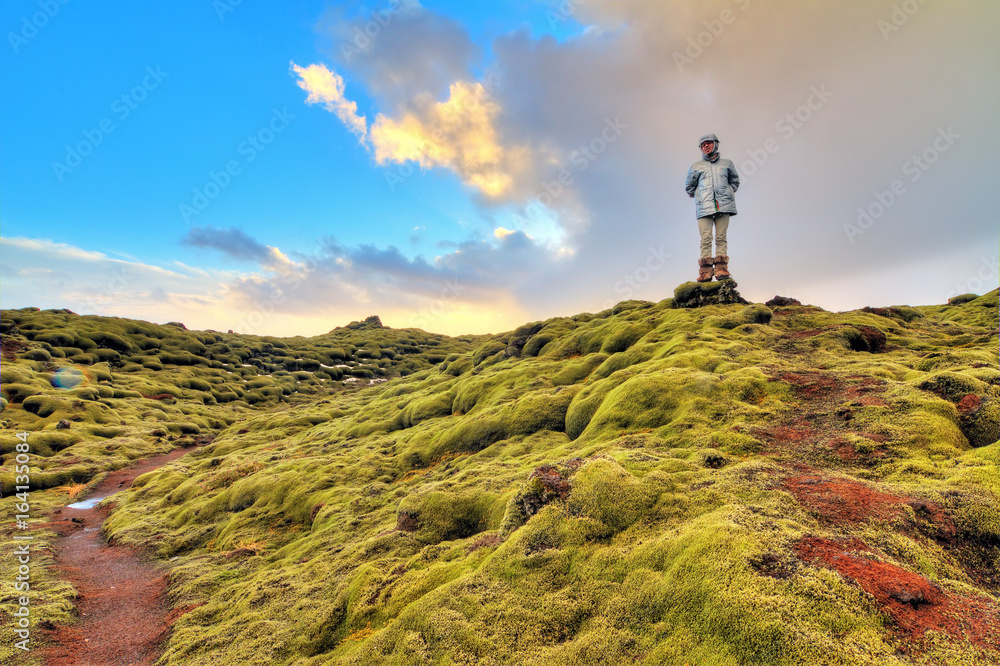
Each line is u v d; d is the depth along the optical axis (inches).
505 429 1063.6
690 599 334.6
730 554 348.8
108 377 3629.4
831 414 647.1
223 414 3521.2
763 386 773.3
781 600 300.4
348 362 5733.3
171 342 5108.3
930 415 565.6
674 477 505.7
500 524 591.8
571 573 414.6
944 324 1382.9
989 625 279.1
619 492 470.3
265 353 5723.4
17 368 3088.1
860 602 293.9
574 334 1756.9
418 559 565.0
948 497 411.2
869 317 1266.0
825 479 471.2
